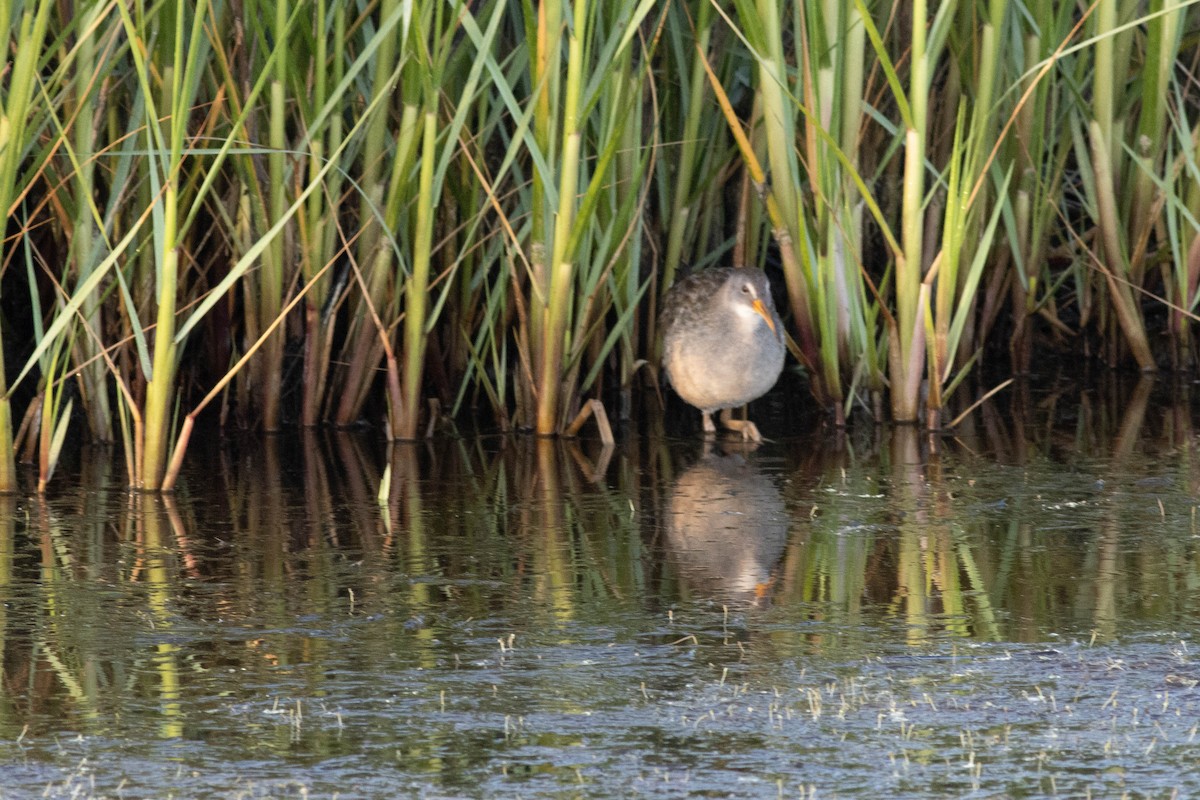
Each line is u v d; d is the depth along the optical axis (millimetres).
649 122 15219
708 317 13797
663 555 10133
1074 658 7988
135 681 7754
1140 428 14258
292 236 13750
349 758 6812
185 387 15070
